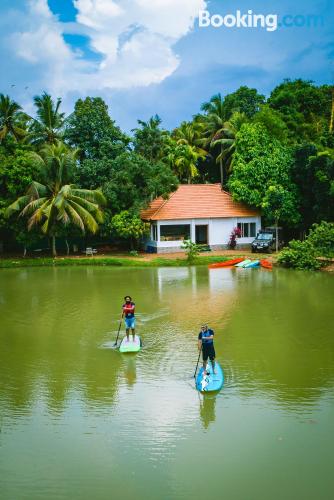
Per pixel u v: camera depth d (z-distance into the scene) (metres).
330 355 16.73
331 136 50.53
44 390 14.23
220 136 55.81
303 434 11.55
